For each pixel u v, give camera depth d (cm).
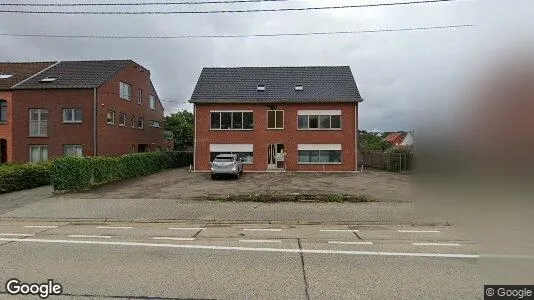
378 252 701
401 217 1032
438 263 626
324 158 2778
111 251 705
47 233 878
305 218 1036
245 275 566
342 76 3006
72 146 2661
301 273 577
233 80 3012
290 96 2825
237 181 2067
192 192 1570
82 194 1493
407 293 492
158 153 2758
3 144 2739
